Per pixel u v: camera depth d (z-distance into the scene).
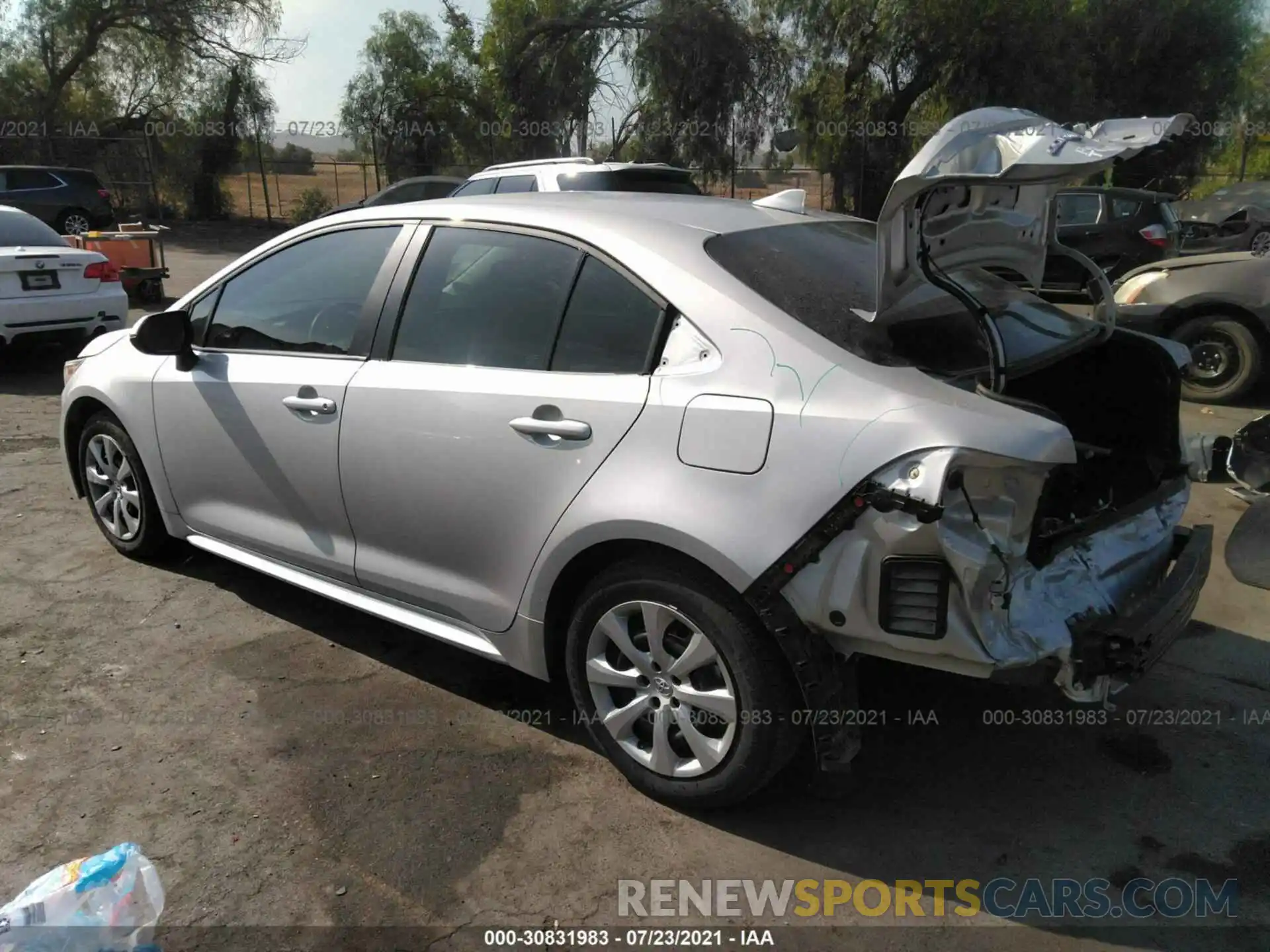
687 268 2.76
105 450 4.45
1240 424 6.87
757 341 2.57
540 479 2.85
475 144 25.66
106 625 3.89
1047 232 3.14
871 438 2.33
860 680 3.30
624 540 2.71
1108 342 3.34
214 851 2.65
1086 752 3.14
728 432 2.51
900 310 2.61
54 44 25.20
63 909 2.10
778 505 2.43
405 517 3.22
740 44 22.77
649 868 2.62
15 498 5.30
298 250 3.68
